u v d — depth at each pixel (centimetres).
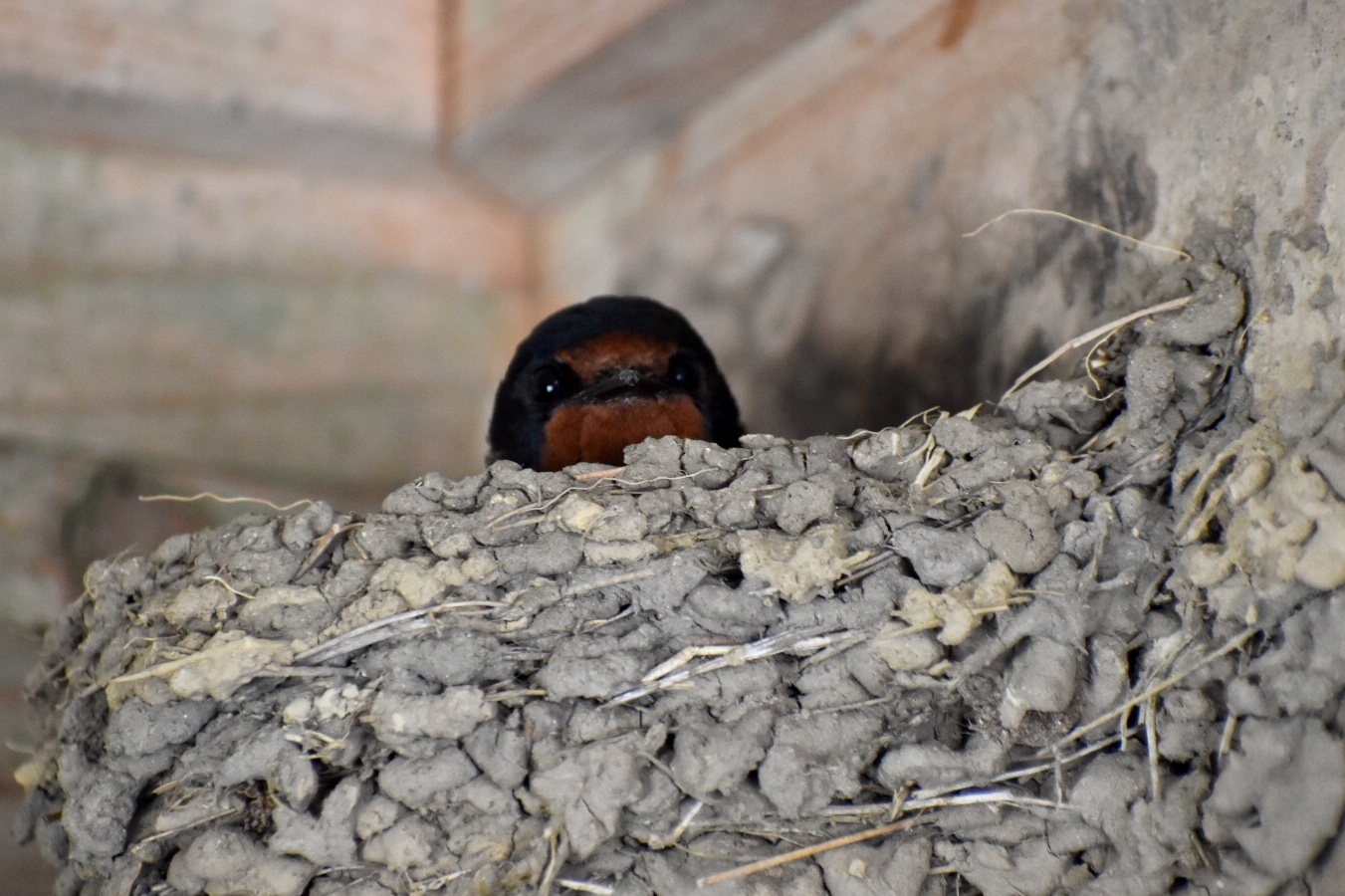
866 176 795
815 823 530
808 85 819
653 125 879
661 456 589
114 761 535
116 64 736
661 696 532
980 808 525
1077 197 648
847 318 798
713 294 887
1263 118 553
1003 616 529
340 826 523
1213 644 512
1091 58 650
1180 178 590
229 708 542
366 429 901
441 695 529
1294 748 486
